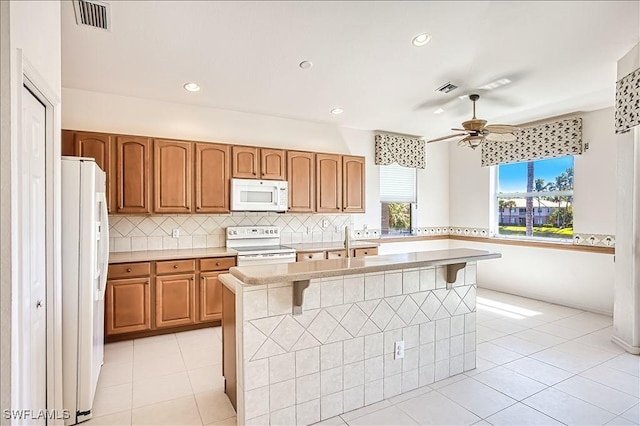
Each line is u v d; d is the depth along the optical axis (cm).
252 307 196
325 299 218
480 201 579
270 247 443
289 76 331
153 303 351
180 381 265
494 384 257
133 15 228
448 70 317
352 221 536
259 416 198
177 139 393
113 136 350
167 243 408
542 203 500
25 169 156
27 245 159
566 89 362
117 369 284
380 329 238
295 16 232
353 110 439
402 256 247
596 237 429
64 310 210
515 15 231
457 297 273
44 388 189
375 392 236
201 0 214
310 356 213
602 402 232
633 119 279
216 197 402
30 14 153
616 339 332
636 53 274
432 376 261
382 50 279
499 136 370
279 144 471
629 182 313
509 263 533
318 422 214
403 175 589
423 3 219
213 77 333
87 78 333
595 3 218
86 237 215
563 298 464
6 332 132
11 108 131
